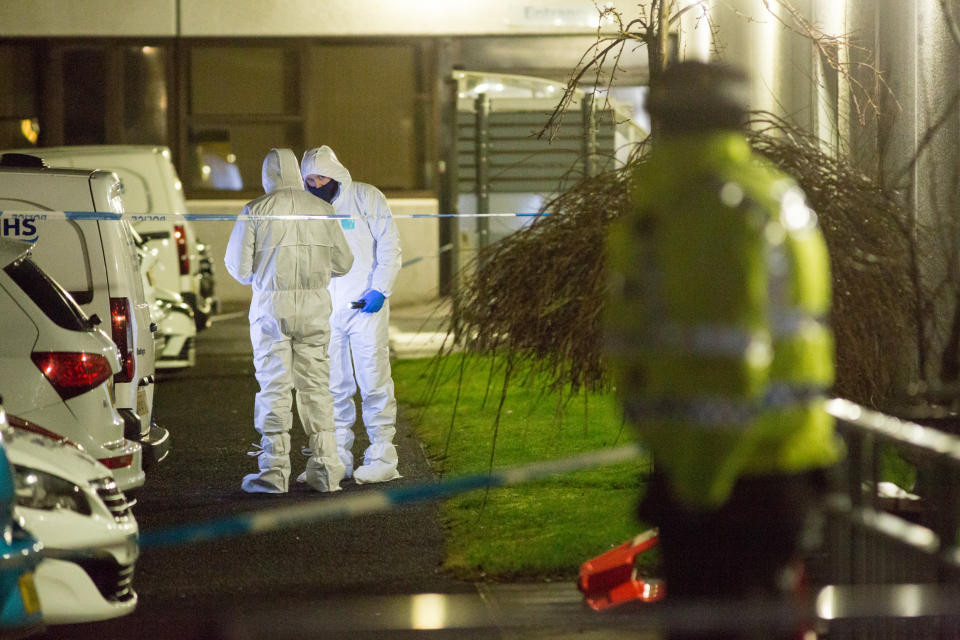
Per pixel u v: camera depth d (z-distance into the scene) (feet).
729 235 34.58
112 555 53.36
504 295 68.74
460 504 79.87
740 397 34.45
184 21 217.36
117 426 69.82
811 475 37.70
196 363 159.12
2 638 47.91
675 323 34.96
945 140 78.48
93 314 78.18
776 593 37.63
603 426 103.65
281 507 81.00
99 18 216.33
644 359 36.24
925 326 65.57
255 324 84.17
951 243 69.05
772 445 36.42
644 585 54.90
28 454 52.75
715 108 37.04
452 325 70.54
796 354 35.42
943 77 79.46
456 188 179.32
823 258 36.86
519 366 71.67
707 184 35.47
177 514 80.28
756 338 34.35
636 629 54.60
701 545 37.65
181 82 218.38
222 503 83.30
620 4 210.79
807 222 36.35
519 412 112.88
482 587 63.52
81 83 217.56
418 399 124.47
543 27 216.54
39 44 216.33
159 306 137.39
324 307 84.43
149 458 78.48
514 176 173.88
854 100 85.61
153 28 217.36
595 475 85.92
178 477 92.38
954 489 38.93
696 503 35.73
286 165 83.66
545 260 68.03
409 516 78.18
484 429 105.70
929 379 64.80
